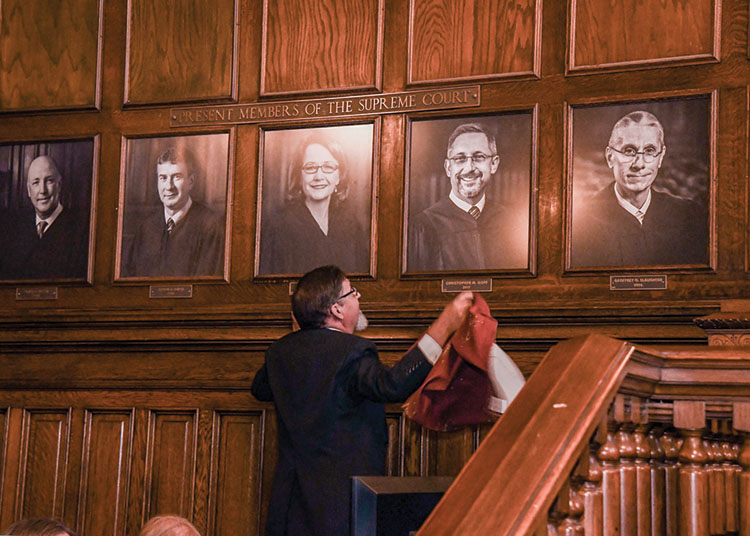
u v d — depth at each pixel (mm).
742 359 2551
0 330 6023
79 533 5680
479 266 5477
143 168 6156
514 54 5609
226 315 5633
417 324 5363
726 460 2680
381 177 5727
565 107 5445
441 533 1905
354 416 3715
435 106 5688
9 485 5848
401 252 5598
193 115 6113
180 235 6020
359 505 2703
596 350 2344
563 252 5328
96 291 6102
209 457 5559
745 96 5148
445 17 5766
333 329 3848
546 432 2096
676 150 5234
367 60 5875
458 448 5098
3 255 6297
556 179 5422
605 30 5449
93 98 6297
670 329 5012
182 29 6227
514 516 1903
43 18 6434
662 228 5195
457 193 5578
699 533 2572
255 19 6117
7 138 6402
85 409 5828
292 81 5988
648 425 2652
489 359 4027
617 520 2389
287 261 5809
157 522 3248
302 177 5863
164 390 5715
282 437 3793
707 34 5281
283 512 3670
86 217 6191
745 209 5055
